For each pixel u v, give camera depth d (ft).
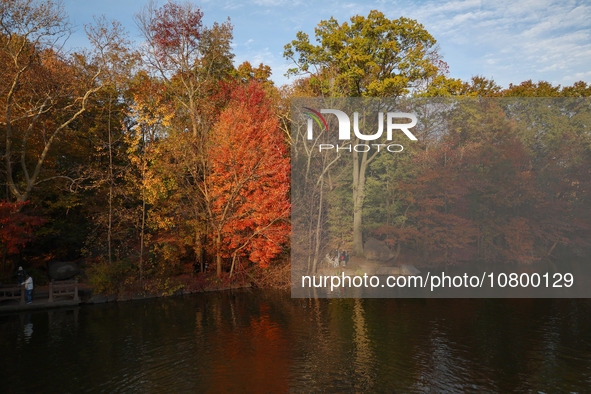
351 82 116.78
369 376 43.80
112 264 84.43
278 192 92.94
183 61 109.70
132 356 50.29
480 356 49.34
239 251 101.76
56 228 97.09
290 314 70.74
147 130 93.25
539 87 134.10
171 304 79.61
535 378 42.96
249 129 92.53
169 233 99.35
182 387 41.29
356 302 79.82
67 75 89.25
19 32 81.87
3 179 94.32
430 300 80.79
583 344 53.16
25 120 92.84
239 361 48.42
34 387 41.42
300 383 42.16
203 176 102.37
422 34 119.55
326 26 121.29
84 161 104.06
